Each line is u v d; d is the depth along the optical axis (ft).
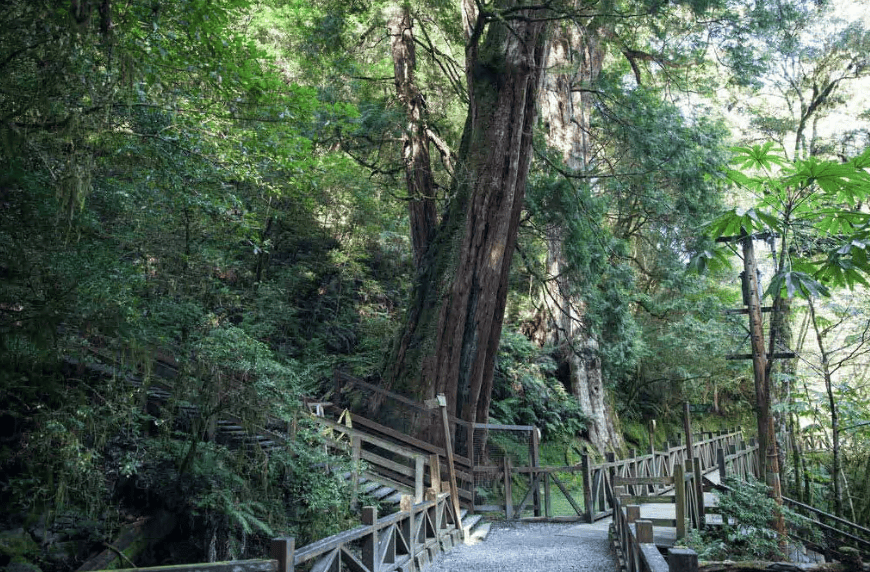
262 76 27.50
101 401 25.21
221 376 28.55
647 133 65.26
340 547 17.58
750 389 101.09
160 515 25.95
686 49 71.97
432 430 47.16
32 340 19.66
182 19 23.08
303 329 61.05
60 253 22.17
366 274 70.08
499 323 52.44
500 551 32.01
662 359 85.30
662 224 72.69
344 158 52.60
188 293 31.55
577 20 49.57
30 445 22.48
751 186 24.93
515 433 66.18
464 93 58.95
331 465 32.65
